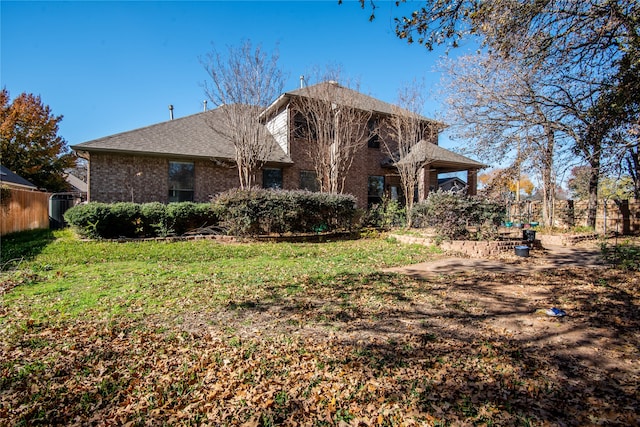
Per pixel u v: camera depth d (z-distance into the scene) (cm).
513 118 1296
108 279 636
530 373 301
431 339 374
